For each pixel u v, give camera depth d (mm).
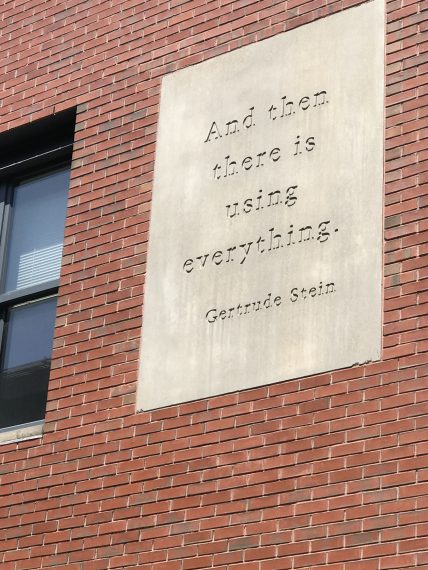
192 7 12016
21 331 12141
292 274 10250
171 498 10070
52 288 11992
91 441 10773
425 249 9648
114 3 12648
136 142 11781
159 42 12094
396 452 9117
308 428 9602
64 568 10391
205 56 11680
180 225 11125
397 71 10398
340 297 9906
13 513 10930
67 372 11227
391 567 8781
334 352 9742
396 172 10047
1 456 11273
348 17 10875
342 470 9297
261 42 11344
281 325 10133
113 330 11117
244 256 10602
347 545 9031
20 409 11719
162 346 10742
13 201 12883
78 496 10625
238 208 10820
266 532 9461
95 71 12422
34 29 13117
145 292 11078
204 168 11203
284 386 9883
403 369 9352
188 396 10383
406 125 10156
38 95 12734
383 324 9594
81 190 11930
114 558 10156
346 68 10688
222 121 11273
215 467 9953
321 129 10602
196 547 9758
